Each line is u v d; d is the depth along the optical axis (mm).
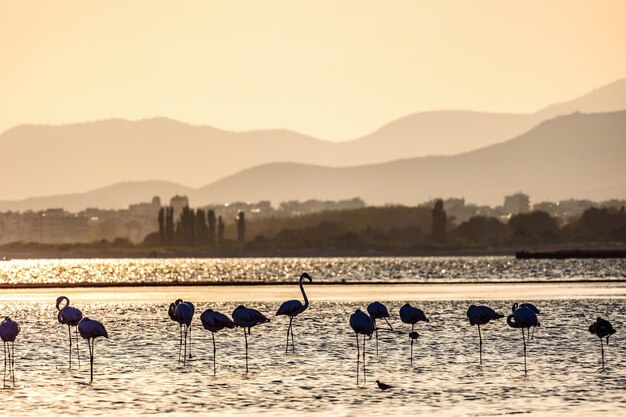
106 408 34781
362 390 38000
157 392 37781
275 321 67125
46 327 63844
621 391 37531
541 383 39375
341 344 52562
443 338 55062
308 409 34375
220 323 42906
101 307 84312
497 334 57031
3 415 33625
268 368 43781
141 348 51500
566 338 54844
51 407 34969
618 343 52406
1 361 46844
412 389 38156
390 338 55250
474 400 35812
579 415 33062
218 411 34156
